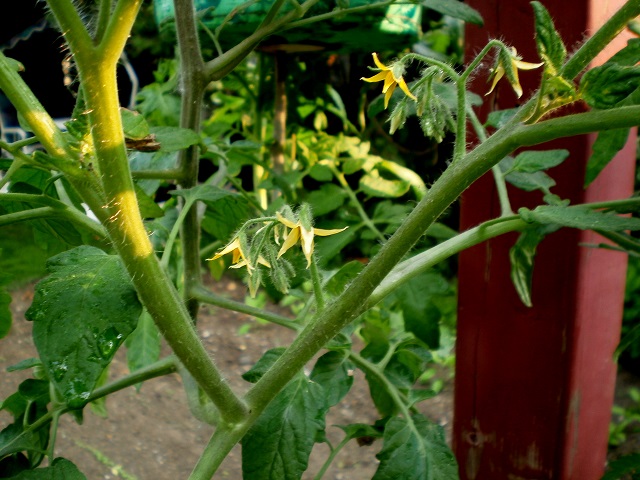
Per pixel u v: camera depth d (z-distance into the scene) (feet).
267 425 0.87
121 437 1.78
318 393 0.89
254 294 0.77
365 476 1.65
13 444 0.97
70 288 0.69
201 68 1.08
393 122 0.83
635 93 0.81
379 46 1.68
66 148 0.65
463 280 1.32
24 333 2.42
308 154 2.97
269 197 2.87
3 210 1.05
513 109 1.10
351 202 1.97
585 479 1.37
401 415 1.24
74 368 0.65
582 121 0.66
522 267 0.99
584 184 1.07
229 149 1.55
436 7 1.07
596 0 1.10
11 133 4.49
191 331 0.73
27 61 4.70
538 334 1.25
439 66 0.79
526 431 1.30
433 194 0.75
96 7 0.74
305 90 3.01
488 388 1.32
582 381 1.27
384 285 0.88
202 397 1.10
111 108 0.62
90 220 0.81
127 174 0.65
